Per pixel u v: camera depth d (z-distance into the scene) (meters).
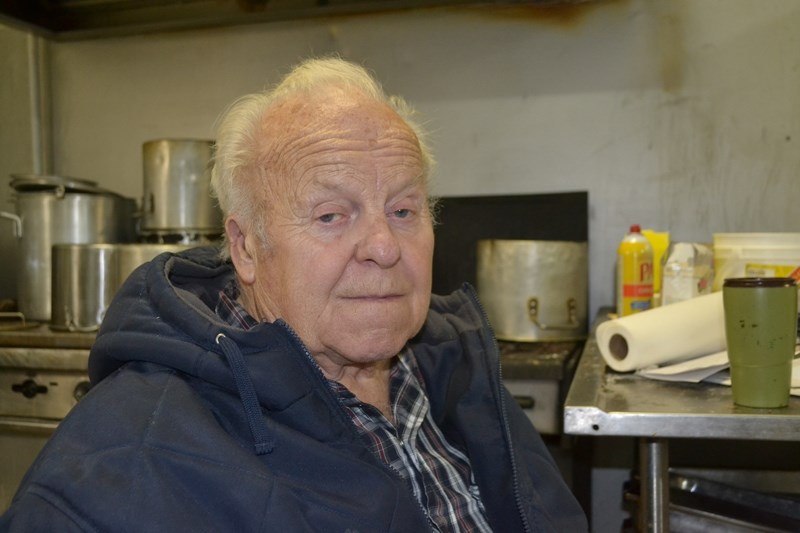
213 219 1.98
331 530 0.80
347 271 0.92
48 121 2.56
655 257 1.73
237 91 2.40
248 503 0.76
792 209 1.98
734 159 2.01
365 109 0.93
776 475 1.59
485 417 1.09
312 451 0.84
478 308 1.21
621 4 2.06
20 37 2.51
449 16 2.20
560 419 1.60
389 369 1.10
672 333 1.19
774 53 1.97
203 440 0.79
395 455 0.98
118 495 0.72
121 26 2.19
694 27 2.02
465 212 2.17
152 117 2.49
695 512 1.24
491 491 1.06
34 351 1.71
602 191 2.10
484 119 2.18
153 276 0.92
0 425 1.75
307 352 0.86
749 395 0.97
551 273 1.81
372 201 0.92
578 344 1.81
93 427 0.78
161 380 0.85
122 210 2.11
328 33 2.30
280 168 0.92
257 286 0.99
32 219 1.99
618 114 2.08
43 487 0.72
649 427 0.94
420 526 0.87
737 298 0.98
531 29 2.13
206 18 2.14
